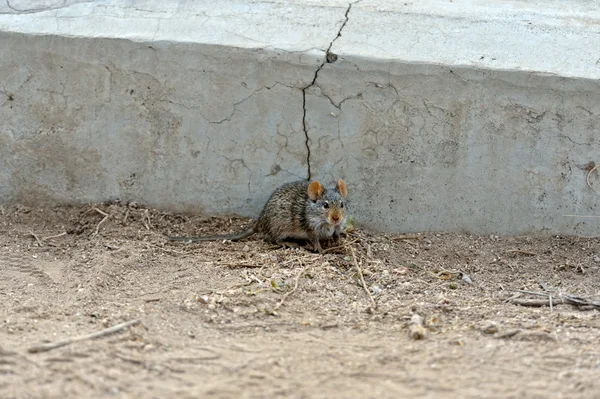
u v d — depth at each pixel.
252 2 7.55
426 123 7.15
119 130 7.41
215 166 7.43
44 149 7.53
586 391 4.78
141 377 4.88
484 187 7.29
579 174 7.21
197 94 7.24
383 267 6.84
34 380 4.80
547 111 7.06
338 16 7.43
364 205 7.42
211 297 6.07
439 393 4.73
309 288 6.32
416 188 7.34
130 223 7.40
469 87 7.03
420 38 7.24
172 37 7.16
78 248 7.02
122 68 7.23
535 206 7.31
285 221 7.19
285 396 4.68
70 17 7.43
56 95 7.38
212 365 5.05
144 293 6.21
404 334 5.57
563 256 7.14
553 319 5.88
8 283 6.41
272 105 7.22
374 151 7.27
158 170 7.49
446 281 6.70
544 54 7.16
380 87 7.08
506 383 4.86
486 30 7.34
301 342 5.43
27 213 7.58
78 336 5.36
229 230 7.45
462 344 5.38
